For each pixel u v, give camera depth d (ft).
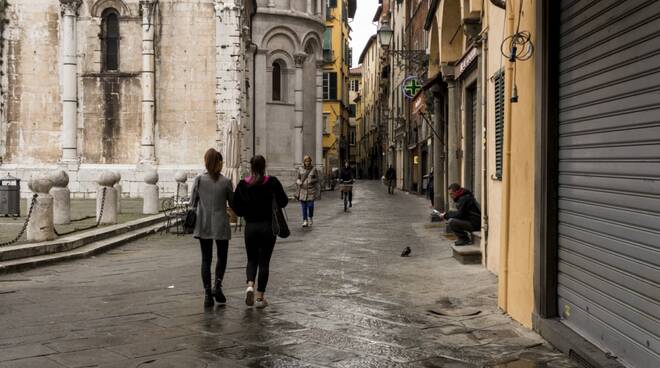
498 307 26.12
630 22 16.28
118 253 44.04
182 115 95.86
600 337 18.02
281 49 131.13
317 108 139.85
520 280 23.53
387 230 59.00
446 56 53.31
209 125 96.02
